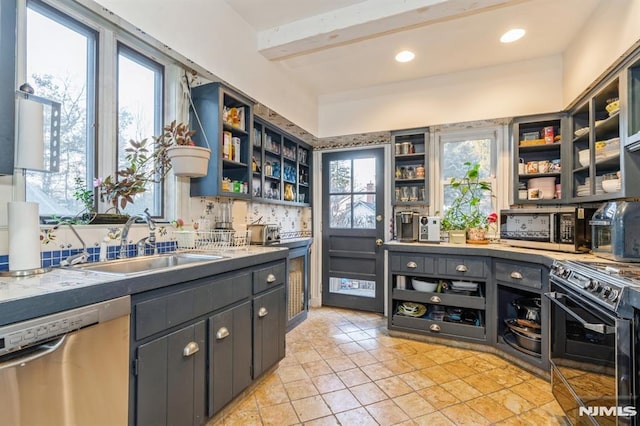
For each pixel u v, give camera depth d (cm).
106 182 171
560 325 170
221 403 163
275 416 172
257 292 195
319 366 231
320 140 374
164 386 131
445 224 312
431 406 182
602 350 132
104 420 107
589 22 218
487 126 314
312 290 395
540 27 231
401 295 293
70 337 97
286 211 367
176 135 202
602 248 196
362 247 376
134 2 156
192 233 206
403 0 200
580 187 247
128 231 173
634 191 180
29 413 87
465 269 268
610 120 203
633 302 116
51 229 143
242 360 180
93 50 171
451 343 271
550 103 272
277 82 283
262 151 299
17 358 85
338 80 320
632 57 176
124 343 115
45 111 145
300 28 234
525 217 256
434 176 333
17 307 84
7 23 117
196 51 192
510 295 266
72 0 140
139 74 201
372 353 255
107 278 113
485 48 261
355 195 382
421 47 259
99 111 173
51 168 137
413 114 322
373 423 166
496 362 240
